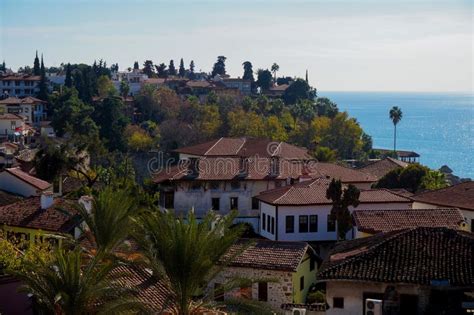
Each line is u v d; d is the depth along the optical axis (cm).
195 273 2975
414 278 3164
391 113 19788
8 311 3350
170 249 2955
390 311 3216
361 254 3403
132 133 15062
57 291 2862
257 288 4306
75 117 15138
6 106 17275
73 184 8856
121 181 8706
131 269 3512
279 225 6312
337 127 17075
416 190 8794
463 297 3156
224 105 17738
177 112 17225
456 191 6278
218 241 3041
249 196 7456
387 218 5216
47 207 5678
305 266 4591
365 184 7694
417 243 3425
